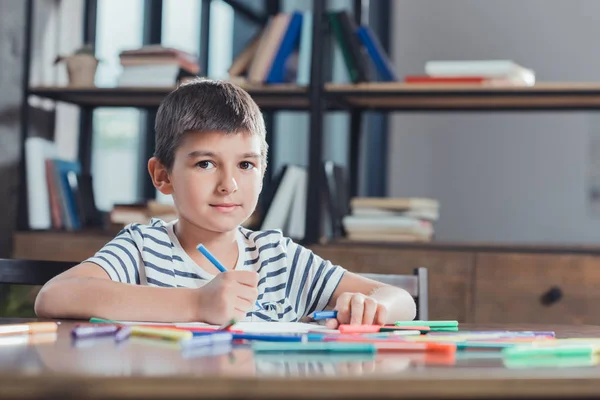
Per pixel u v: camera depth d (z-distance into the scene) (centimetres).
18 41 275
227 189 126
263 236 142
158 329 89
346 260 253
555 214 406
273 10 371
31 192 269
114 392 56
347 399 58
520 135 411
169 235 136
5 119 271
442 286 248
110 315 107
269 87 262
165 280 130
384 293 127
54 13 292
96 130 305
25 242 264
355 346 77
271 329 98
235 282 106
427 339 89
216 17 334
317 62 259
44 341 83
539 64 410
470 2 422
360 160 293
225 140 125
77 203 280
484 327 120
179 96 129
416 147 425
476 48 421
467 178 419
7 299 246
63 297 109
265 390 57
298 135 366
